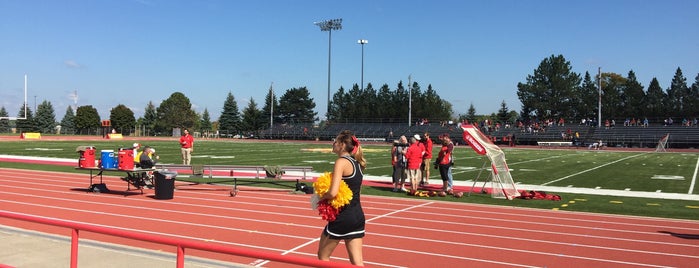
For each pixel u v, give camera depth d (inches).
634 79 3240.7
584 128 2481.5
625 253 317.1
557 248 328.5
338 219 190.9
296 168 585.0
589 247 331.9
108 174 772.0
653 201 537.6
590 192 613.3
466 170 923.4
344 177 191.9
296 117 3927.2
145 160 561.9
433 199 546.9
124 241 330.0
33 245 295.3
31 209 458.6
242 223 400.5
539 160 1240.8
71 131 3885.3
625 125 2481.5
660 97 3095.5
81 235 343.0
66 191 577.9
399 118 3166.8
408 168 590.9
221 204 495.5
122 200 514.0
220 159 1171.3
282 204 498.3
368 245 331.6
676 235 369.1
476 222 414.6
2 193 559.2
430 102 3270.2
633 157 1409.9
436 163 588.7
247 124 3794.3
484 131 2605.8
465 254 311.3
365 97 3545.8
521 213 459.5
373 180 742.5
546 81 3267.7
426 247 327.9
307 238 349.7
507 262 294.5
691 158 1368.1
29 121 3934.5
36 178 712.4
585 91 3225.9
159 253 282.7
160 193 519.2
